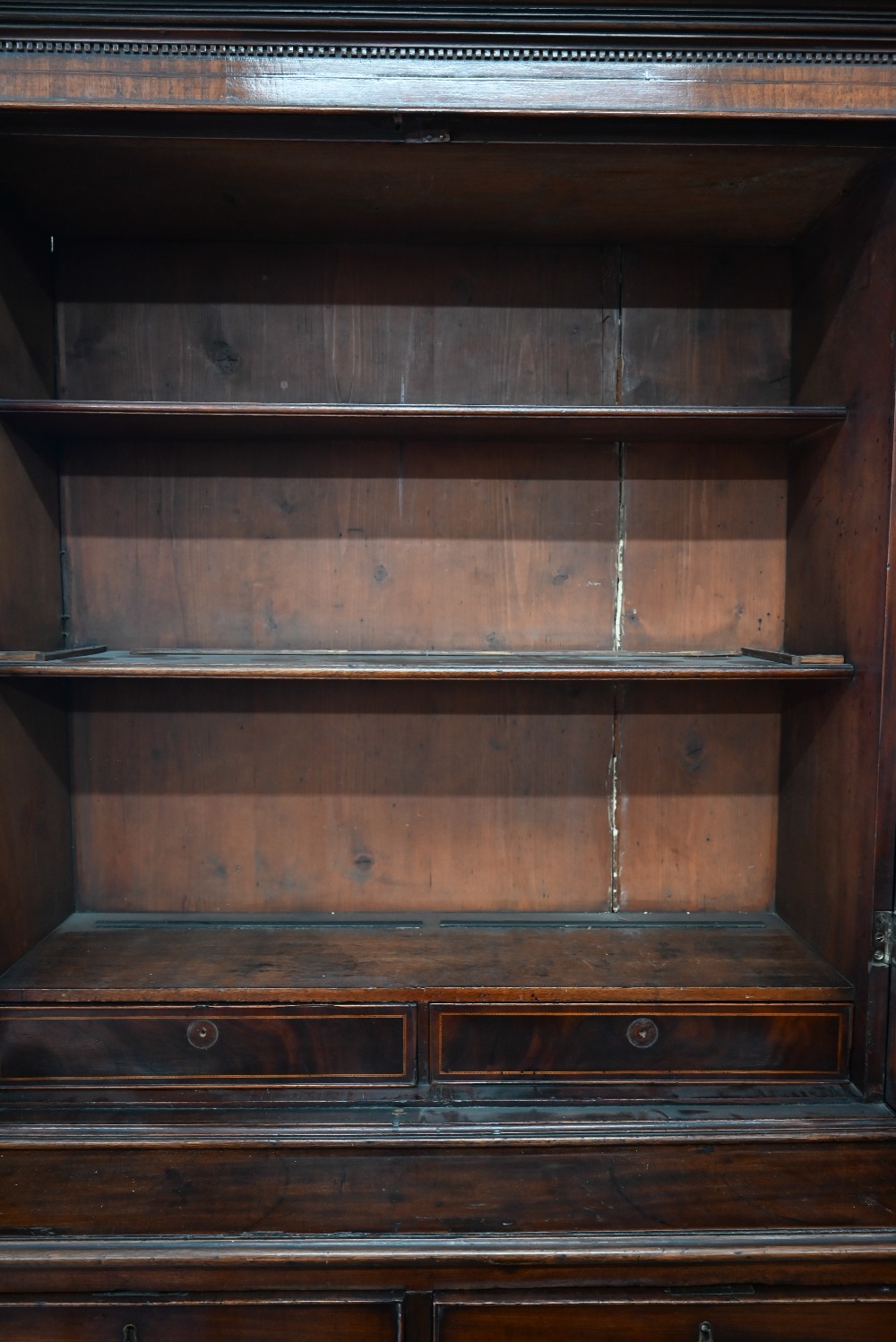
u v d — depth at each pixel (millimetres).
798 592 1630
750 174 1351
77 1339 1131
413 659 1578
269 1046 1392
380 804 1697
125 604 1675
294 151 1282
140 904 1697
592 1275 1139
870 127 1231
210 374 1629
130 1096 1383
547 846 1707
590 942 1577
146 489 1657
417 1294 1140
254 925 1647
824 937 1512
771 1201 1195
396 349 1641
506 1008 1392
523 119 1218
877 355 1322
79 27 1176
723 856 1721
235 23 1177
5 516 1429
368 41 1190
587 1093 1394
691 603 1693
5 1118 1332
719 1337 1146
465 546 1682
